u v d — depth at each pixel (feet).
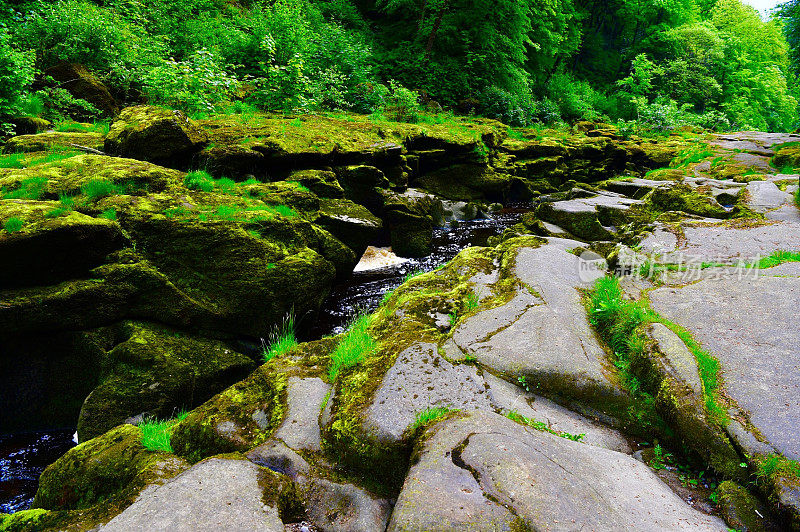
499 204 51.98
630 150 71.61
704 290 15.26
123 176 22.38
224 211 21.99
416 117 58.08
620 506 7.75
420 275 19.15
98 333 17.28
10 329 15.79
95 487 9.73
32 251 16.08
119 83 39.81
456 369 12.00
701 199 26.99
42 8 38.68
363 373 12.09
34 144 27.99
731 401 10.14
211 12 59.21
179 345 18.07
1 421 16.58
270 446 10.20
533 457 8.35
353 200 35.24
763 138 74.02
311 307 22.45
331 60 57.31
